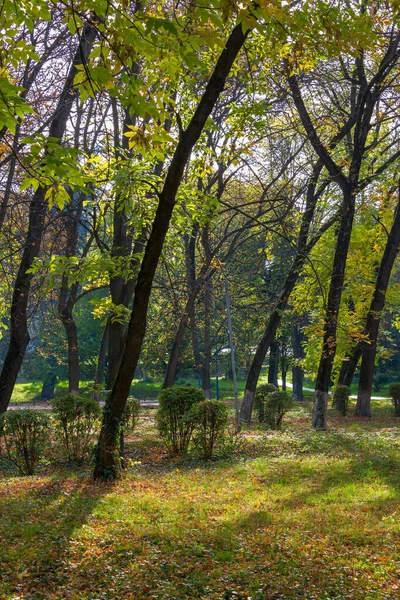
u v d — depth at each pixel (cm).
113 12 642
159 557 773
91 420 1616
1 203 1605
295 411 3388
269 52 1330
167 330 3522
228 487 1224
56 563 741
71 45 1577
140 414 3250
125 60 692
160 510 1012
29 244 1634
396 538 834
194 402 1689
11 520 932
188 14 667
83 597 636
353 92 2352
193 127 1101
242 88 2120
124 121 1702
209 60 1507
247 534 870
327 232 3070
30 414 1449
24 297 1792
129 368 1267
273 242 3425
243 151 1659
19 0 673
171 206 1136
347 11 1208
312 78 2077
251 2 622
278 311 2702
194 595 655
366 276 2978
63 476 1365
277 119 2414
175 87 1425
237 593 655
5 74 775
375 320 2773
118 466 1320
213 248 2608
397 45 2002
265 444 1822
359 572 716
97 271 1312
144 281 1191
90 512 991
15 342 1816
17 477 1373
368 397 2852
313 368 3262
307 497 1105
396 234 2700
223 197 3219
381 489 1156
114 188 1206
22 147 1388
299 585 673
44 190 1595
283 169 2450
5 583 667
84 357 5191
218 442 1697
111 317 1555
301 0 1123
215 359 4203
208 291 2866
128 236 1680
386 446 1728
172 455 1686
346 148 2419
